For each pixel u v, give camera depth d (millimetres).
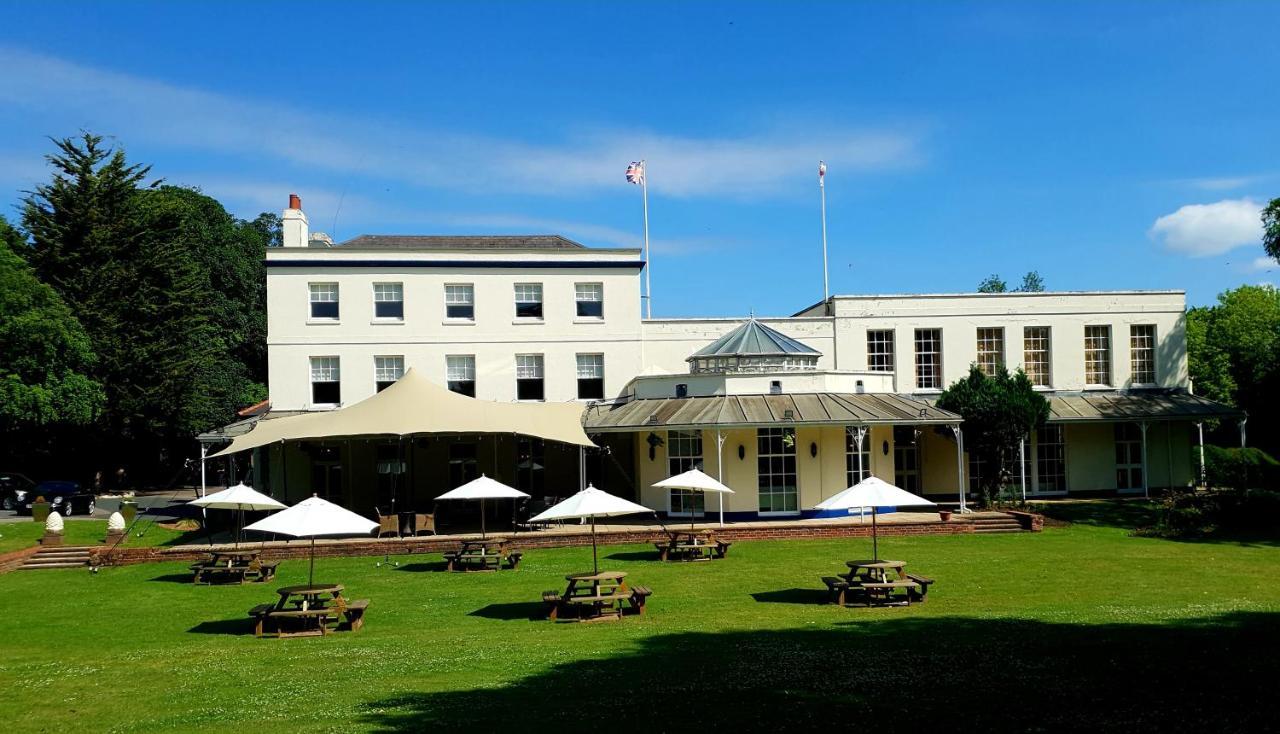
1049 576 22766
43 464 53156
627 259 40094
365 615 20016
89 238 51375
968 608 18781
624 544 30141
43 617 20391
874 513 20547
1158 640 14555
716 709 11117
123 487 52562
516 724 10711
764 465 33781
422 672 14062
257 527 19297
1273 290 71688
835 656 14133
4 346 42406
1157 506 34719
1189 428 41719
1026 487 40406
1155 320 42406
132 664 15508
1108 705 10758
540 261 39625
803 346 38219
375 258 38688
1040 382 42062
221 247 65250
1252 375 52594
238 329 64312
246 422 37062
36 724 11781
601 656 14883
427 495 38000
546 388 39344
